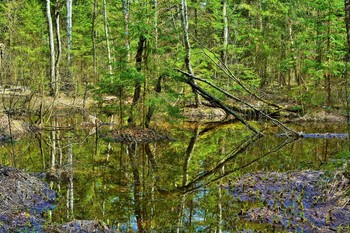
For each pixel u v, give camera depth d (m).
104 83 15.27
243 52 30.98
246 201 7.92
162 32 15.07
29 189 8.09
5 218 6.71
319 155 12.41
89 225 6.40
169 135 15.80
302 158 11.98
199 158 12.28
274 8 30.12
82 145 13.72
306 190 8.16
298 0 27.42
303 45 24.02
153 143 14.52
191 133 17.02
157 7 15.87
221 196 8.33
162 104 15.23
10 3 28.80
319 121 20.55
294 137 16.05
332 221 6.66
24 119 17.36
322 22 24.20
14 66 21.23
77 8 31.64
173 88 18.09
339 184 7.79
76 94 21.14
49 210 7.37
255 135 16.64
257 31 28.78
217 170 10.77
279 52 29.56
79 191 8.60
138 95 15.35
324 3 22.31
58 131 16.25
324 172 9.02
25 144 13.62
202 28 29.59
